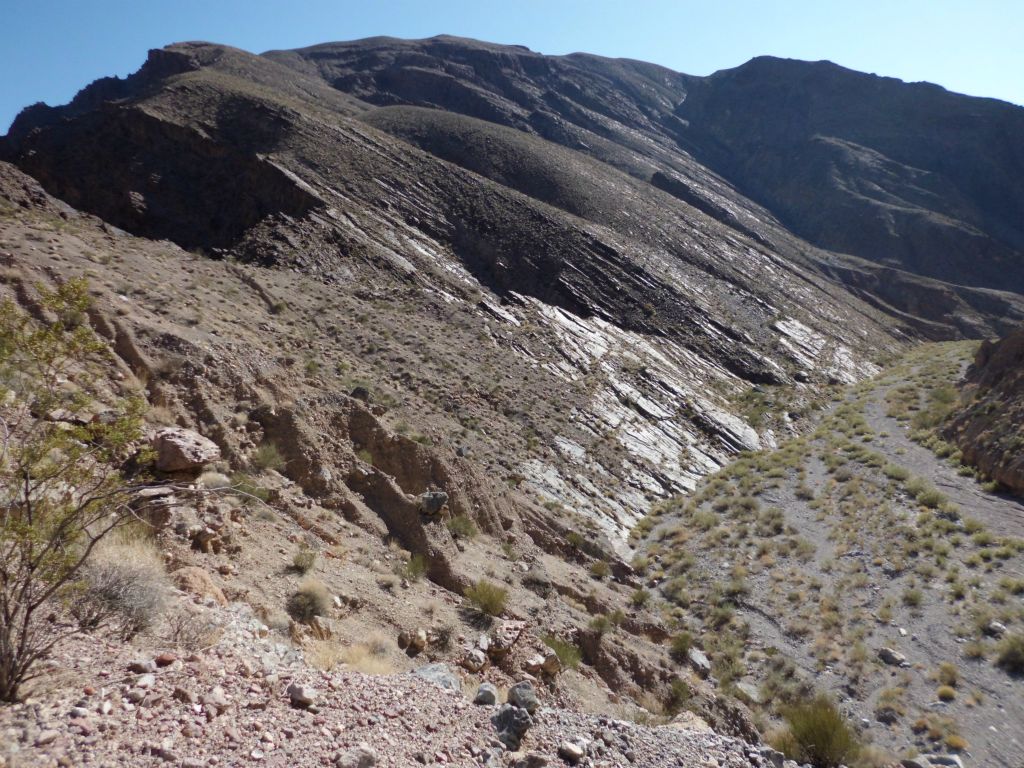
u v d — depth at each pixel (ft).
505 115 529.86
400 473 56.18
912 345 282.15
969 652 61.62
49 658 16.89
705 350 197.26
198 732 15.62
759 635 67.15
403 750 17.40
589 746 21.20
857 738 49.26
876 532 89.56
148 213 184.34
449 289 171.63
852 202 495.00
